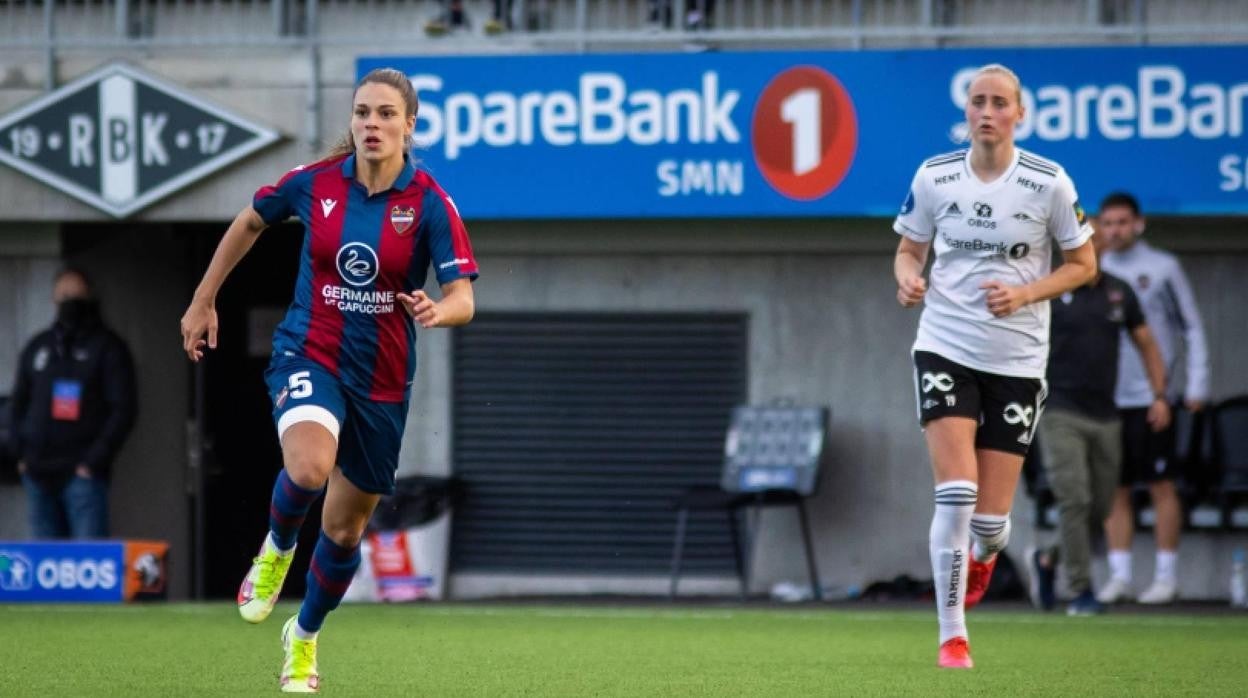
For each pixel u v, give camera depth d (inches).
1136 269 1565.0
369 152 732.7
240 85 1812.3
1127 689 861.2
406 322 753.0
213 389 2091.5
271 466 2102.6
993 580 1754.4
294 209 758.5
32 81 1867.6
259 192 761.6
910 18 1834.4
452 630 1326.3
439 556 1856.5
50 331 1759.4
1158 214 1643.7
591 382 1909.4
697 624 1400.1
